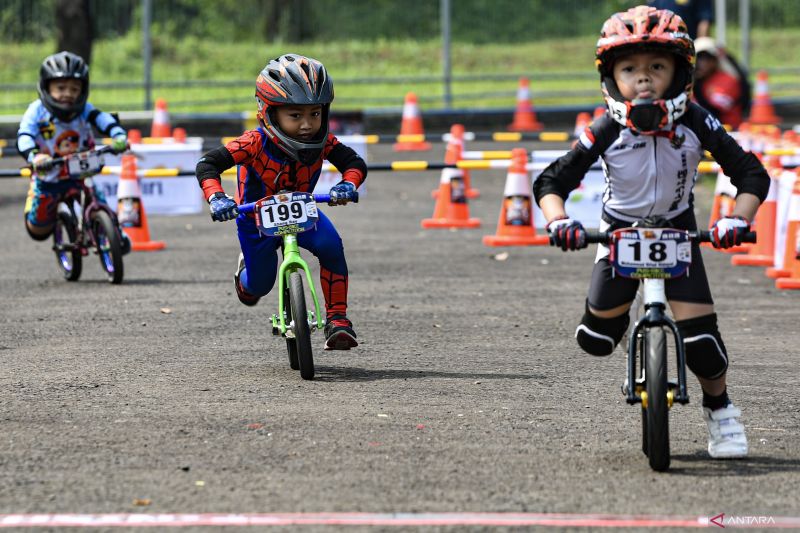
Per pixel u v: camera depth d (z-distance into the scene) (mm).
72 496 15031
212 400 19984
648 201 16625
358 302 29781
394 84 89312
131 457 16672
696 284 16391
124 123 72250
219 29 96688
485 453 17047
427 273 34344
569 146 69750
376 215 47500
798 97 84562
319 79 20562
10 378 21688
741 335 26406
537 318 27969
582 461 16719
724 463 16719
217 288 31812
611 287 16703
